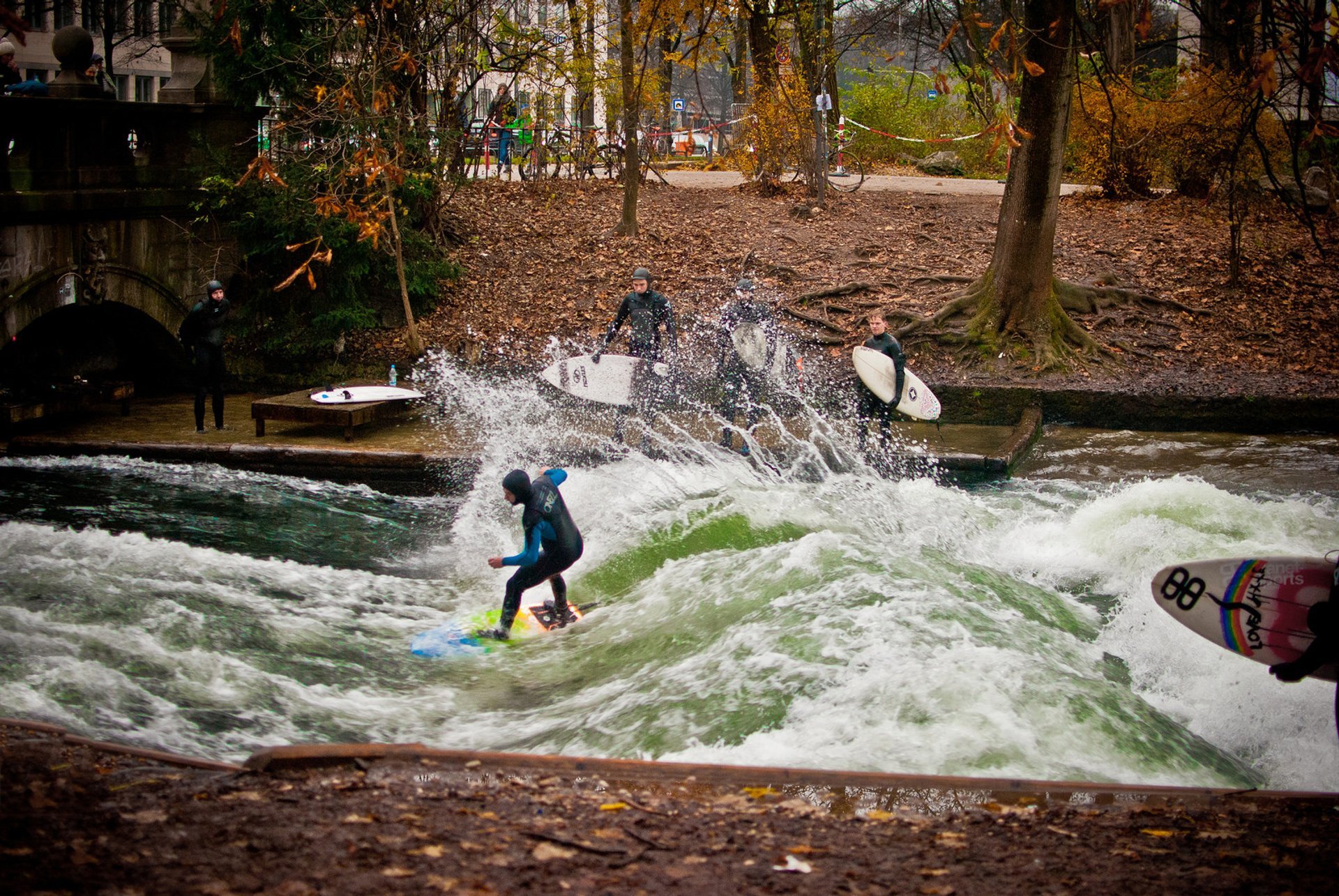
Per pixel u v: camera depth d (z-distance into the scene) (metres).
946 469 12.61
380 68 16.08
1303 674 5.10
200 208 16.28
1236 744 6.60
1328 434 14.66
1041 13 14.59
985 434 14.34
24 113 13.35
